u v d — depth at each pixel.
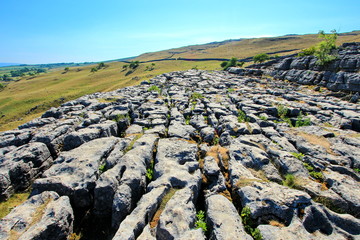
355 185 10.28
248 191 9.54
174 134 17.16
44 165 14.65
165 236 7.57
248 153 13.09
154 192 9.73
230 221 8.00
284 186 9.91
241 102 27.09
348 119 20.72
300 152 14.70
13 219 8.71
